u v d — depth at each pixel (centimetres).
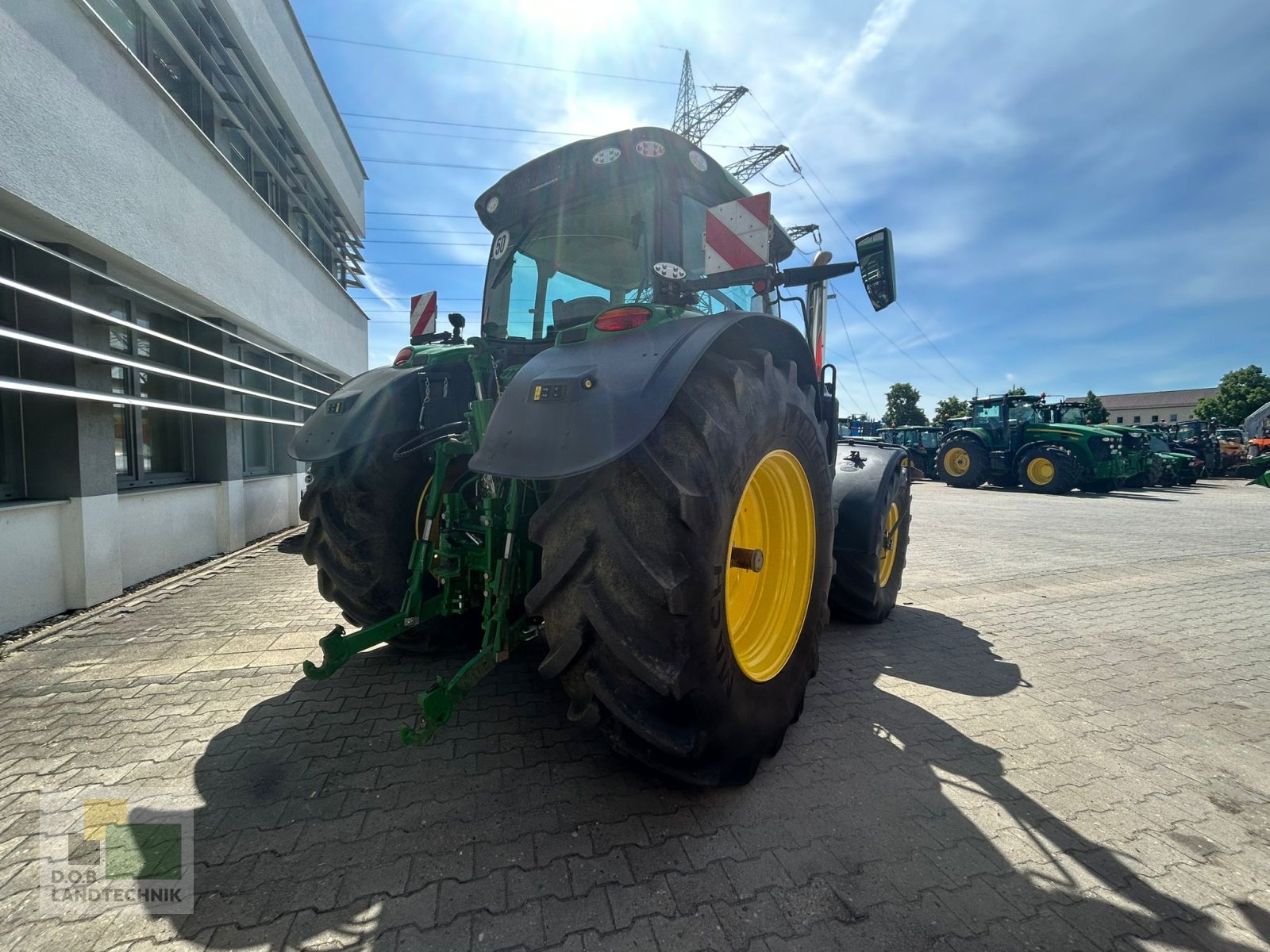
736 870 158
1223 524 864
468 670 189
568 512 165
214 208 563
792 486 229
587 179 250
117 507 425
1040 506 1117
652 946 133
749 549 209
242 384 680
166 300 543
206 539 582
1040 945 136
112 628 364
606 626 158
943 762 216
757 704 195
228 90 667
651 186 236
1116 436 1356
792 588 231
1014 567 576
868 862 162
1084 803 193
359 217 1348
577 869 157
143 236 447
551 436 156
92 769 204
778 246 333
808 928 139
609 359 170
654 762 173
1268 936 140
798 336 227
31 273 389
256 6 739
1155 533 784
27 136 339
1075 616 413
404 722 239
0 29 321
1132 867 163
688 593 156
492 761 210
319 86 1024
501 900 146
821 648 344
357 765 207
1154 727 247
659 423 159
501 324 294
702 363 178
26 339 322
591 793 191
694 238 251
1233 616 414
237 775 201
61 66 365
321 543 273
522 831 173
